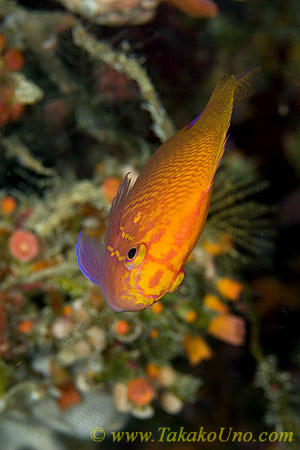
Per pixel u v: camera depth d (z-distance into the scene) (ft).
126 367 1.33
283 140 1.72
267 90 1.69
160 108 1.40
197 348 1.38
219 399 1.58
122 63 1.38
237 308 1.49
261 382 1.47
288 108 1.70
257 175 1.73
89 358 1.33
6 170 1.50
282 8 1.69
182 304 1.36
